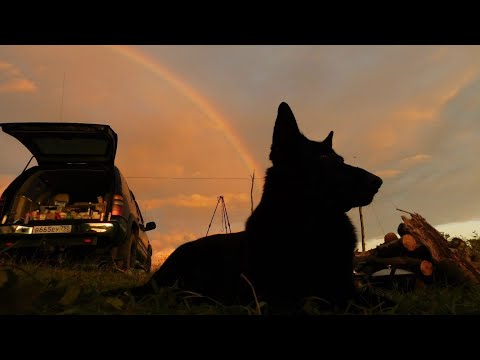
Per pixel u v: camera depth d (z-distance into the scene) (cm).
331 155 305
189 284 346
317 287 268
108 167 852
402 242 577
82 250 767
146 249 1084
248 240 287
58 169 842
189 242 391
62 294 173
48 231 746
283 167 295
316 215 281
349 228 295
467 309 239
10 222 752
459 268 535
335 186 289
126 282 474
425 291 411
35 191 855
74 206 874
